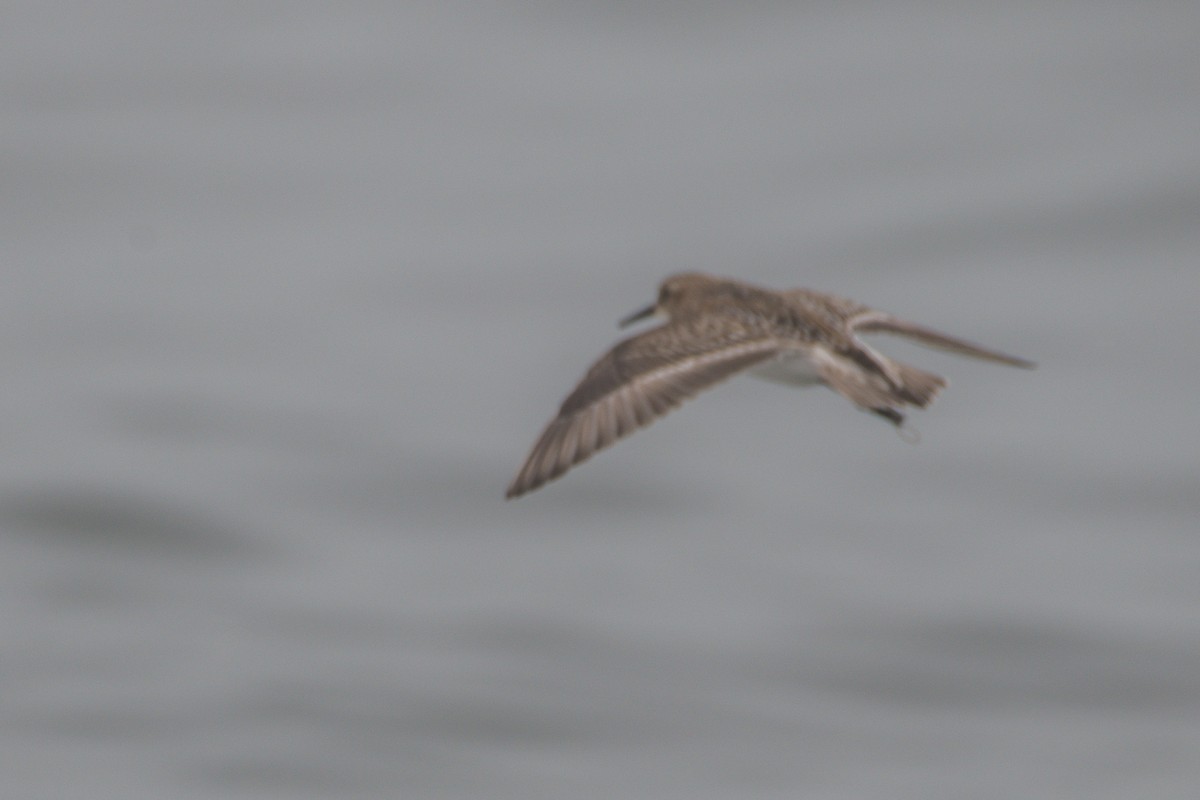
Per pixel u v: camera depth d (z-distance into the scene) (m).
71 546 17.44
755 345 8.41
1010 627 15.51
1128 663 15.01
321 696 14.96
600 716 14.55
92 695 15.03
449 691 14.90
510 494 7.41
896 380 8.68
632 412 7.75
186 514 17.77
